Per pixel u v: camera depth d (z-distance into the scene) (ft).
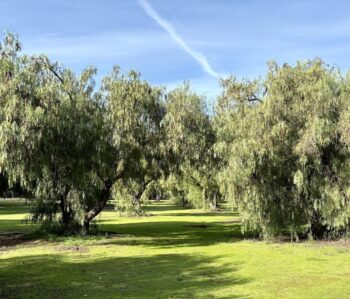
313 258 58.34
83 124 76.54
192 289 41.55
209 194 163.22
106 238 83.71
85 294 40.06
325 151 72.49
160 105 87.30
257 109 74.49
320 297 37.60
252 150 72.13
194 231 99.30
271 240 78.02
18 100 68.33
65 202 83.66
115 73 84.28
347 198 69.10
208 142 87.66
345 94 72.28
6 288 42.70
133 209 137.80
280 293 39.32
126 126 80.84
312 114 71.00
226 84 83.20
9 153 67.77
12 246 73.36
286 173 75.15
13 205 238.89
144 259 60.29
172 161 86.74
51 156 74.90
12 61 73.46
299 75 75.72
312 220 76.13
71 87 80.02
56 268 53.62
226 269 51.70
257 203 74.49
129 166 83.97
